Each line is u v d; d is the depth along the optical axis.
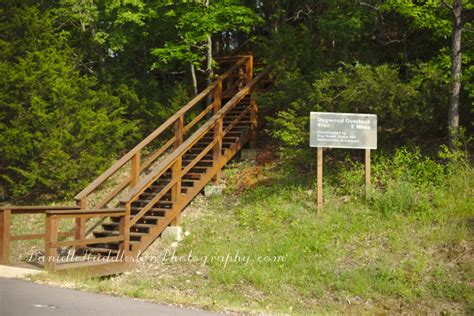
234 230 13.98
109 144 18.25
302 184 15.34
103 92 18.95
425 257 11.34
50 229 10.83
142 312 7.84
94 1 20.31
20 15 18.25
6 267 11.05
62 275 10.45
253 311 8.80
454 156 13.86
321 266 11.59
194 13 17.64
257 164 17.22
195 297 10.01
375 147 14.07
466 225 12.11
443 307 10.09
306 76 16.73
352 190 14.31
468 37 15.79
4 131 17.31
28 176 16.56
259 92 18.27
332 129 13.95
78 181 17.47
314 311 10.02
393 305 10.31
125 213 12.72
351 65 15.71
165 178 16.52
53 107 17.67
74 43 20.69
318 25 17.50
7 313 7.35
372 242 12.18
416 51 17.84
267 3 22.16
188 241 13.81
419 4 16.95
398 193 13.38
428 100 14.62
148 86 20.50
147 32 19.81
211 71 19.83
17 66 17.20
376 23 17.25
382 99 14.51
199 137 15.61
